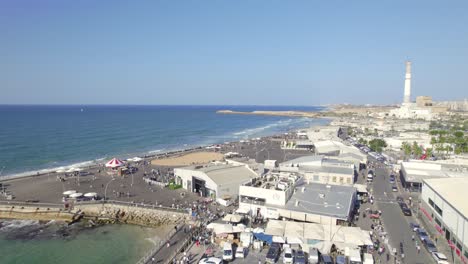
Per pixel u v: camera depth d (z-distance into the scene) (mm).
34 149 157375
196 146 188750
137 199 79188
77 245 59281
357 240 49125
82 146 171625
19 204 74438
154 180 95562
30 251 56656
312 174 89312
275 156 145625
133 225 69125
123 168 109000
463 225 50000
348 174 86750
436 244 55438
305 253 49906
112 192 85312
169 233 59750
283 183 68125
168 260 47969
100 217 71812
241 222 61188
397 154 149500
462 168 98875
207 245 53531
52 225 68500
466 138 177250
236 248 52062
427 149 144500
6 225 68312
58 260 53406
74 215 70875
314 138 176000
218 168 88250
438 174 89562
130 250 57375
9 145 165750
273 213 61438
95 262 52875
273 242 50469
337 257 46781
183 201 77500
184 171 88625
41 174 104875
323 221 57531
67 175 104062
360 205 75625
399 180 101312
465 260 48812
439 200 60625
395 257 49938
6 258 53812
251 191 65562
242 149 168125
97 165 121000
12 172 114000
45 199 78625
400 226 62906
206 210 70375
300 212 59156
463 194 58469
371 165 124125
